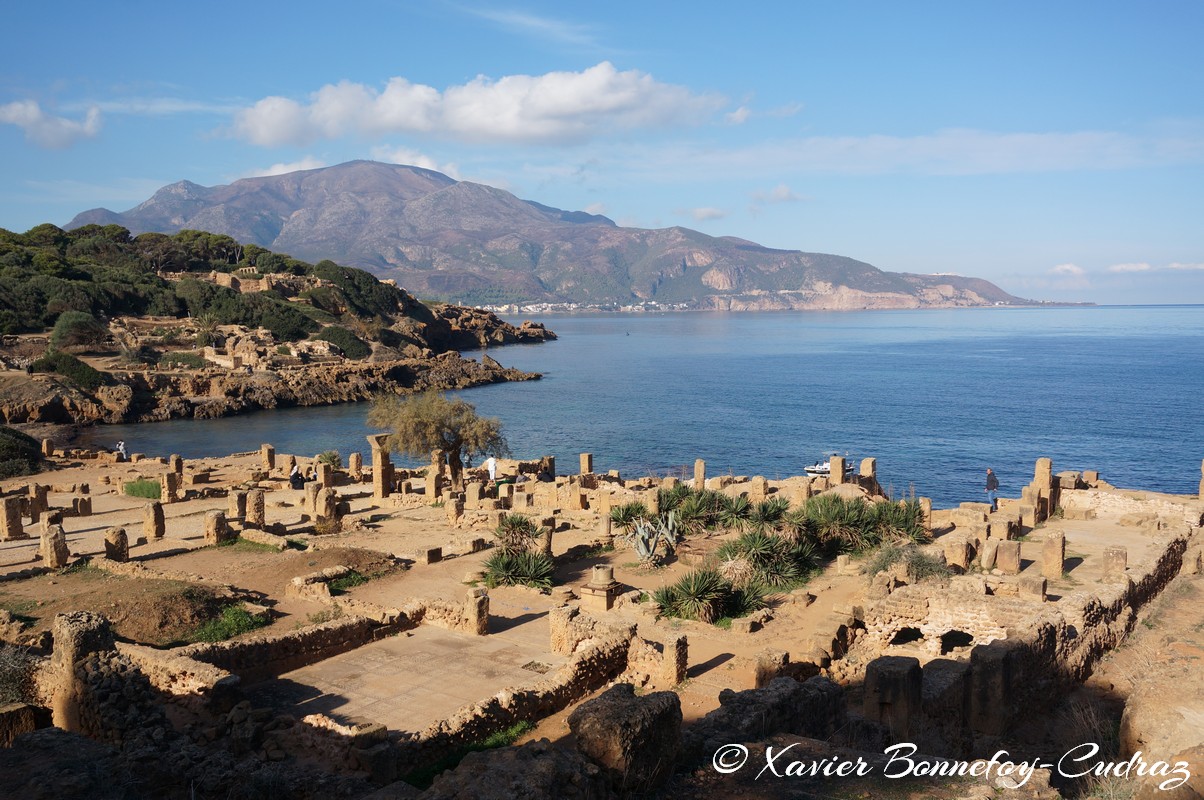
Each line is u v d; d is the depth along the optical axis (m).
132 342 165.75
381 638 27.56
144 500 54.00
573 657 23.22
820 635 26.42
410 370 183.50
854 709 21.20
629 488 59.00
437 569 36.28
